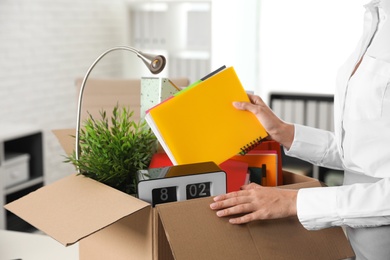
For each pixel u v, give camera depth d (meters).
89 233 1.09
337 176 3.48
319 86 4.29
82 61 5.07
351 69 1.38
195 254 1.13
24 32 4.39
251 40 4.50
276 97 3.90
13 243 1.70
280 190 1.25
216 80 1.41
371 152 1.31
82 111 2.61
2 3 4.16
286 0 4.28
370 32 1.36
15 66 4.32
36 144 3.86
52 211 1.22
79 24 4.98
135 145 1.38
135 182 1.33
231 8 4.58
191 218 1.16
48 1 4.61
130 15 5.43
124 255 1.27
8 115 4.29
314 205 1.23
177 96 1.36
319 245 1.27
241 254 1.17
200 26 5.15
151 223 1.17
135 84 2.66
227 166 1.42
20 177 3.71
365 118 1.31
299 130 1.56
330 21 4.15
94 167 1.33
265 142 1.57
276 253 1.21
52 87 4.73
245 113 1.43
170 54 5.33
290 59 4.35
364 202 1.21
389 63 1.28
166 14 5.29
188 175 1.22
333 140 1.59
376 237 1.32
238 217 1.21
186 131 1.35
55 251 1.65
